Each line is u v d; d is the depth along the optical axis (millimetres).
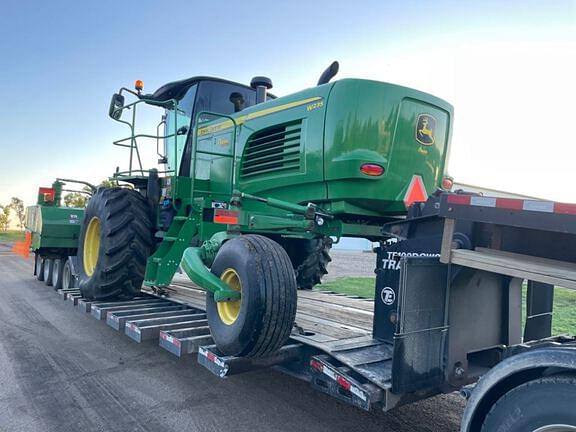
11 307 7445
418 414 3467
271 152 4219
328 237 4219
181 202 5035
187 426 3232
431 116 3850
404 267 2418
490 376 2006
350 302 5168
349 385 2561
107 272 4746
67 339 5531
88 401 3654
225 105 5582
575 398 1727
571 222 1952
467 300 2760
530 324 3236
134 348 5176
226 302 3279
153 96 5656
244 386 4008
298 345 3195
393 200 3637
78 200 15047
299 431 3172
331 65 3965
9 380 4090
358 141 3512
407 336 2418
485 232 2551
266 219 3840
